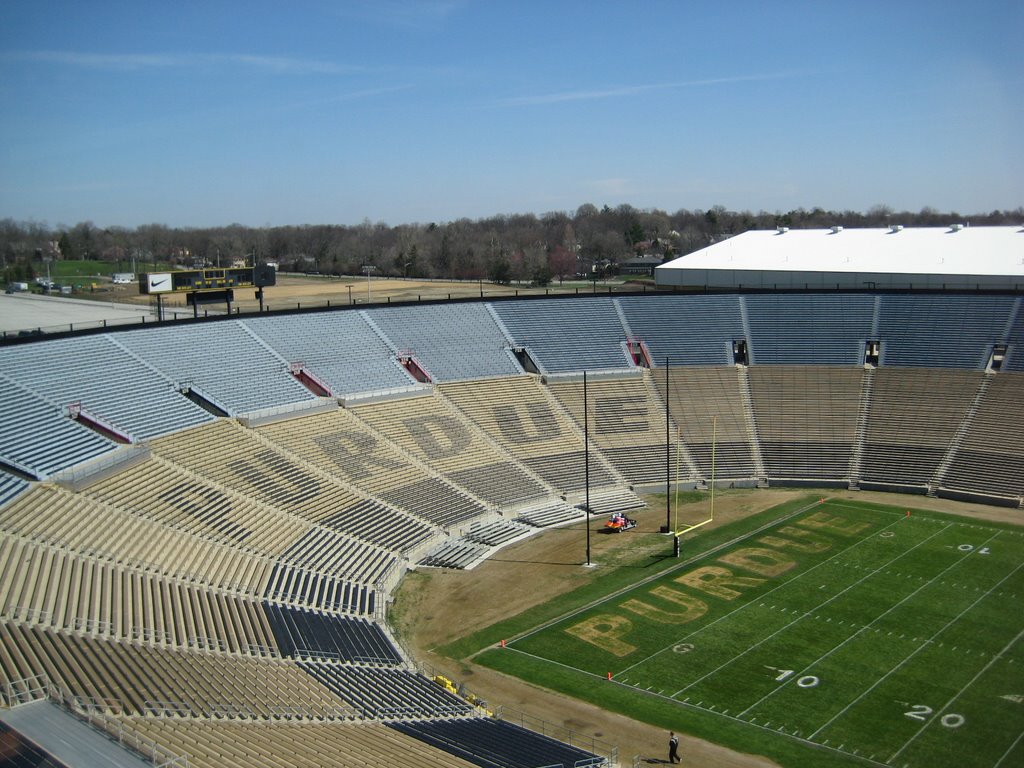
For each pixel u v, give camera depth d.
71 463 59.25
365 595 59.31
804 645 52.44
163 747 32.50
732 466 86.12
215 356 80.94
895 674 48.75
